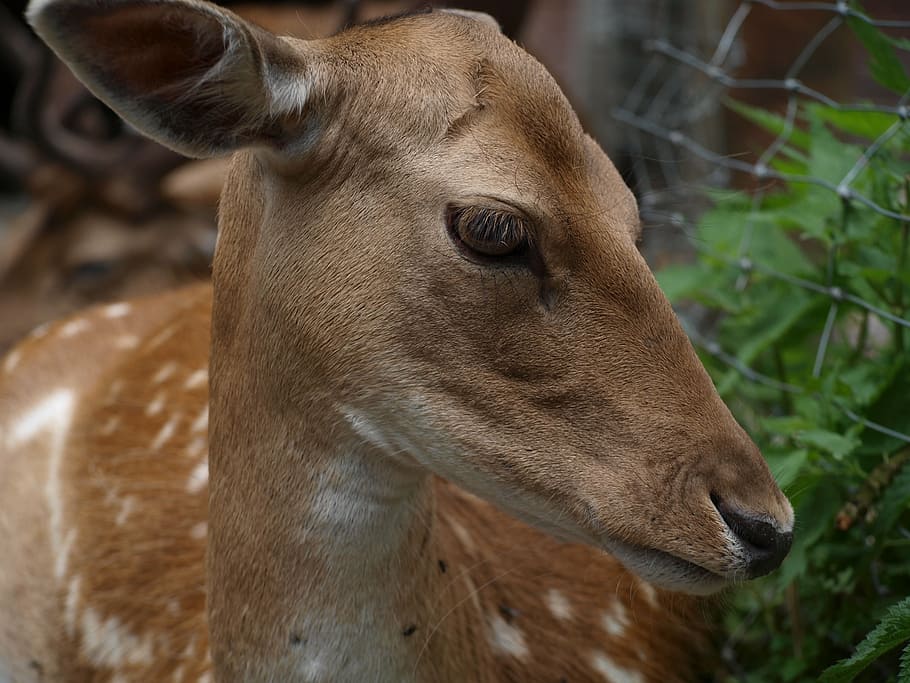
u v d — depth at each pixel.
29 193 9.00
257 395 3.23
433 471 3.10
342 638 3.20
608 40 7.13
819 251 4.80
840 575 3.76
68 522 4.66
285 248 3.15
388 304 3.02
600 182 3.13
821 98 4.06
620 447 2.93
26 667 4.73
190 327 5.00
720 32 6.97
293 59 3.04
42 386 5.30
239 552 3.29
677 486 2.88
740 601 4.13
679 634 4.09
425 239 2.98
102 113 9.67
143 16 2.92
